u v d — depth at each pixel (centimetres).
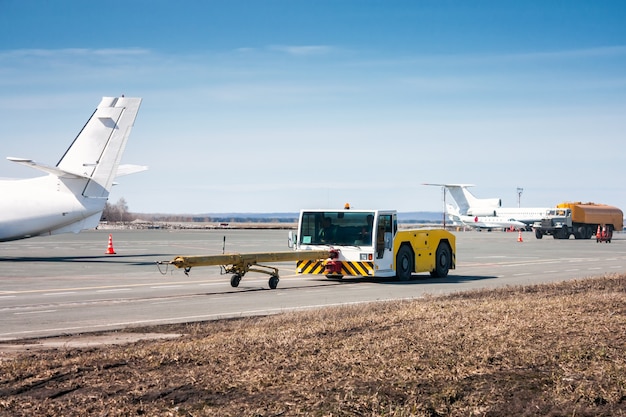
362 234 2505
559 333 1197
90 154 3644
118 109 3662
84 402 780
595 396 801
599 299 1712
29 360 1019
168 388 832
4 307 1803
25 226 3538
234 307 1805
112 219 19588
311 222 2580
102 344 1212
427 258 2734
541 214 11288
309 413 739
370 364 948
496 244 6494
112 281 2600
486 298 1848
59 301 1945
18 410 750
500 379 880
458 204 12538
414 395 805
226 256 2212
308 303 1892
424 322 1344
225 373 904
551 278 2781
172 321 1539
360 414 741
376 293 2166
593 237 8906
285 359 988
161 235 8969
